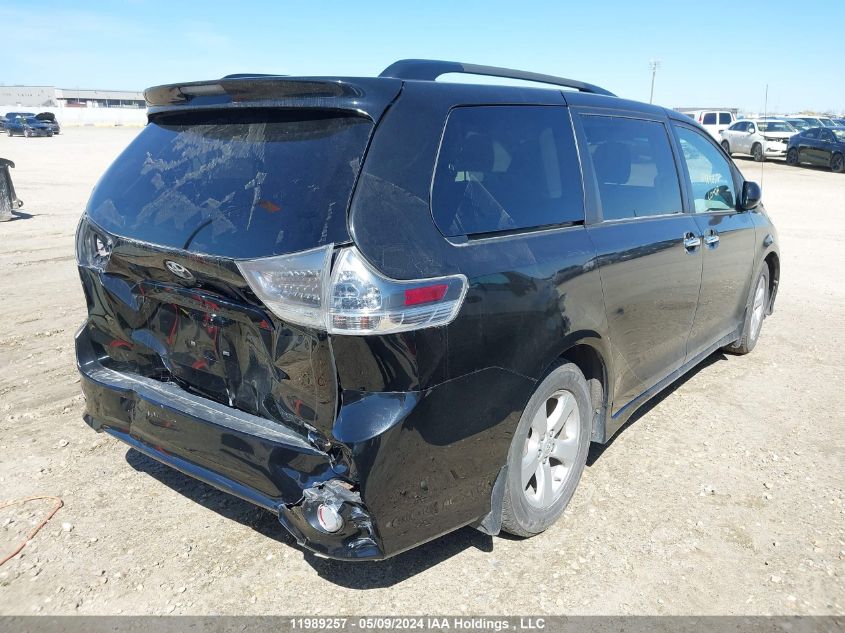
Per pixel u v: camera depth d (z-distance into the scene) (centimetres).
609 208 344
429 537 257
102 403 307
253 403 263
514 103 303
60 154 3044
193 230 254
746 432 430
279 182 245
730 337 525
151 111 309
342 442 228
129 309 296
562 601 275
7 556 295
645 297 361
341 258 224
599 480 369
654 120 407
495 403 263
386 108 248
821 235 1241
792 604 276
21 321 629
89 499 339
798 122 3097
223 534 314
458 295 242
